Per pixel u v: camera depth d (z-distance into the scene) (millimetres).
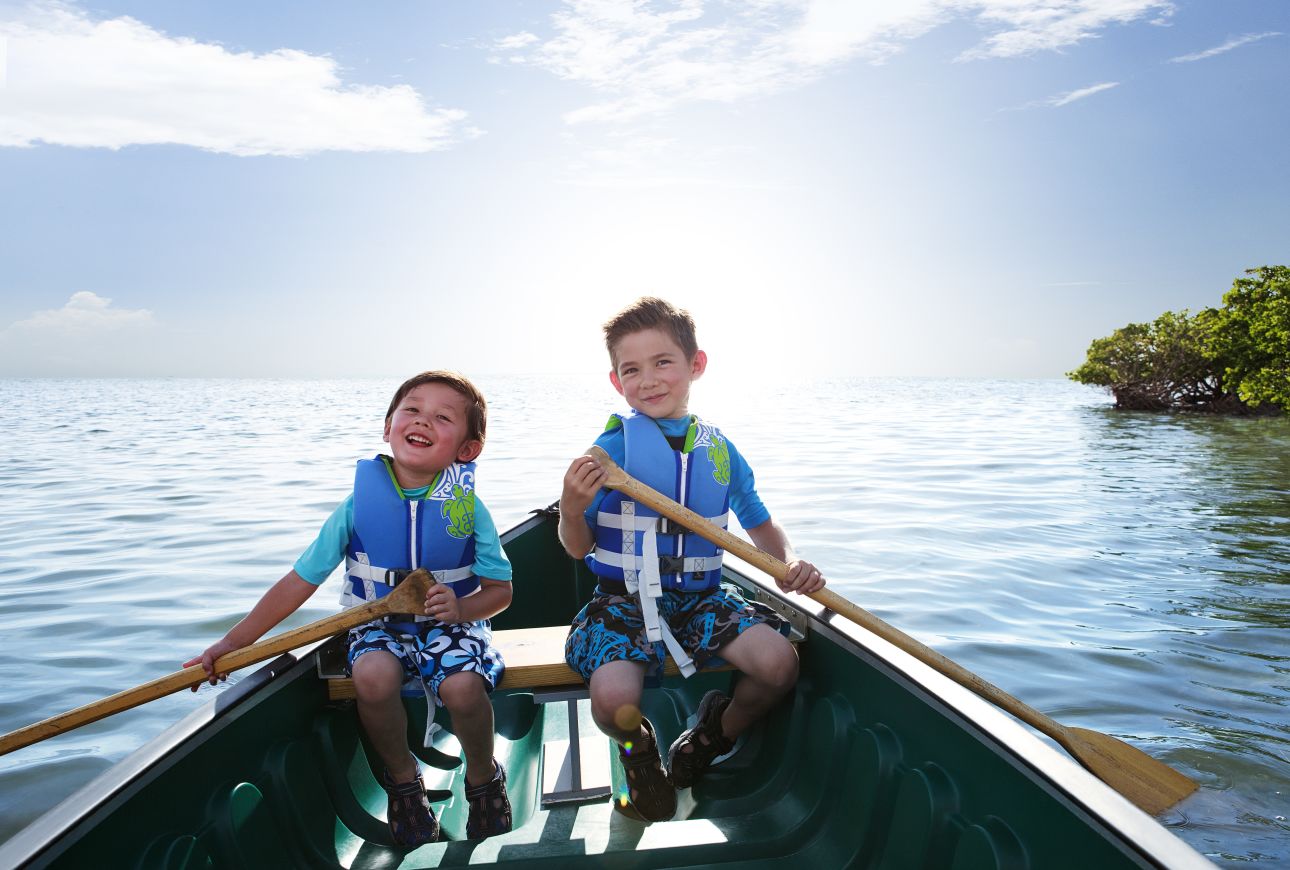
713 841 1594
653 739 1667
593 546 1841
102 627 4586
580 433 18484
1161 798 1700
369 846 1647
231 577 5594
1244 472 11742
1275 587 5359
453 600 1626
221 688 3795
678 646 1676
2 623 4652
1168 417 27562
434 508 1741
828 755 1656
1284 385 23828
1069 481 10438
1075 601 5031
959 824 1308
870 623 1718
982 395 59531
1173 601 5047
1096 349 32750
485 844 1617
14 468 12000
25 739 1372
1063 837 1093
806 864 1565
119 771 1174
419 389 1748
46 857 1015
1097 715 3486
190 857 1237
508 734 2275
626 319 1850
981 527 7211
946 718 1359
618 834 1636
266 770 1500
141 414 31453
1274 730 3344
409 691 1695
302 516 7785
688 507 1815
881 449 14445
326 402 47281
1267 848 2586
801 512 7859
